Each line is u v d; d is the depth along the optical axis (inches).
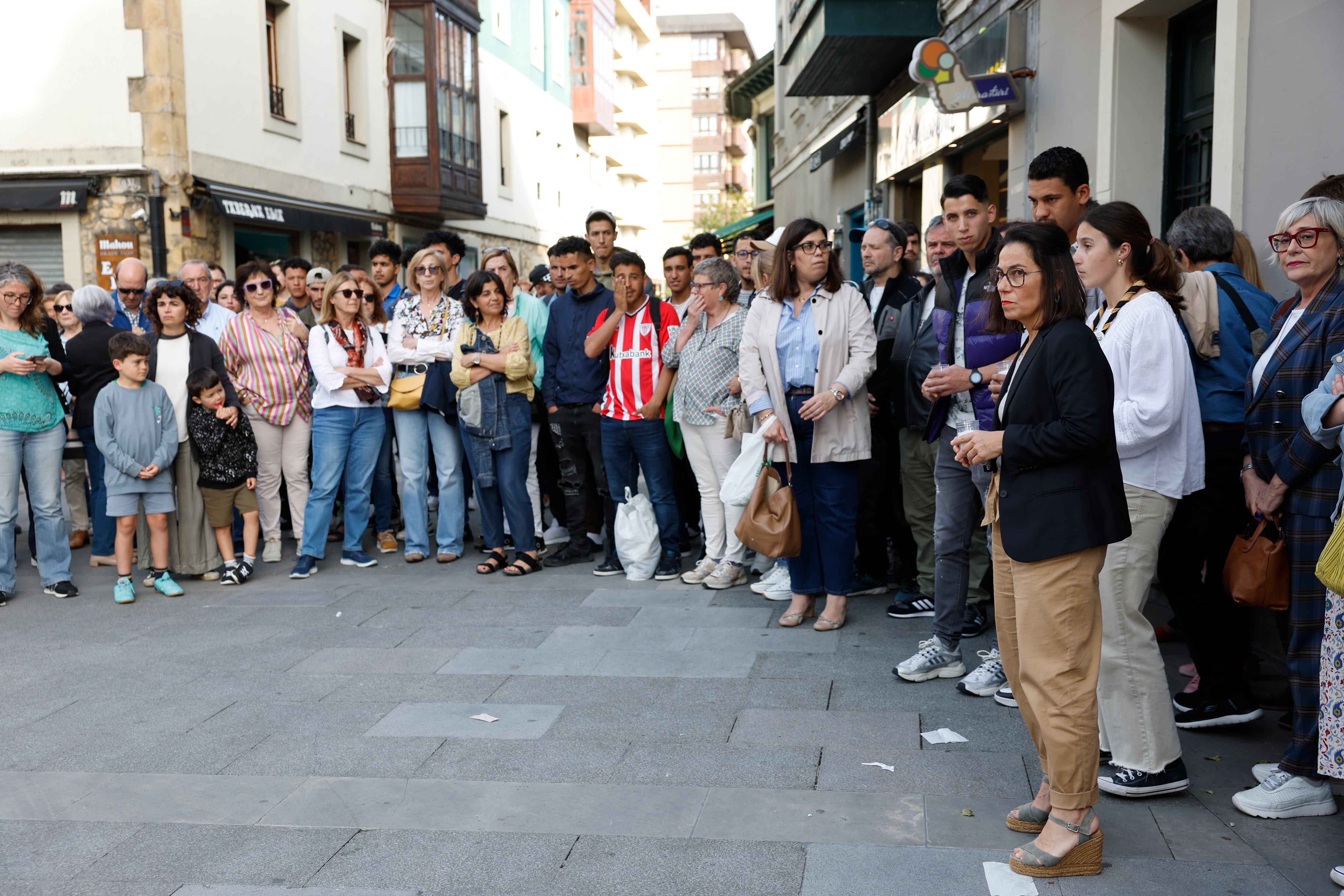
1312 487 130.7
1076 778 115.8
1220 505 156.8
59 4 561.0
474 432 269.1
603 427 266.2
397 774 151.1
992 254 170.6
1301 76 189.3
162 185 568.1
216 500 271.6
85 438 293.6
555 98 1376.7
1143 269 135.6
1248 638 161.6
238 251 641.0
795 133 795.4
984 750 152.3
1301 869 117.3
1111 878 116.0
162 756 160.6
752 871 120.1
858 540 243.8
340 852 128.1
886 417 234.5
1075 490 115.8
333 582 274.7
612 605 241.9
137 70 558.6
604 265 311.6
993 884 115.2
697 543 313.0
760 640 210.4
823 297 208.4
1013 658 128.0
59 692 192.1
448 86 899.4
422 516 296.0
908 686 180.7
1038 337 119.3
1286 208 193.8
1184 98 251.3
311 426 304.3
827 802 137.1
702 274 247.0
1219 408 158.6
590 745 159.5
